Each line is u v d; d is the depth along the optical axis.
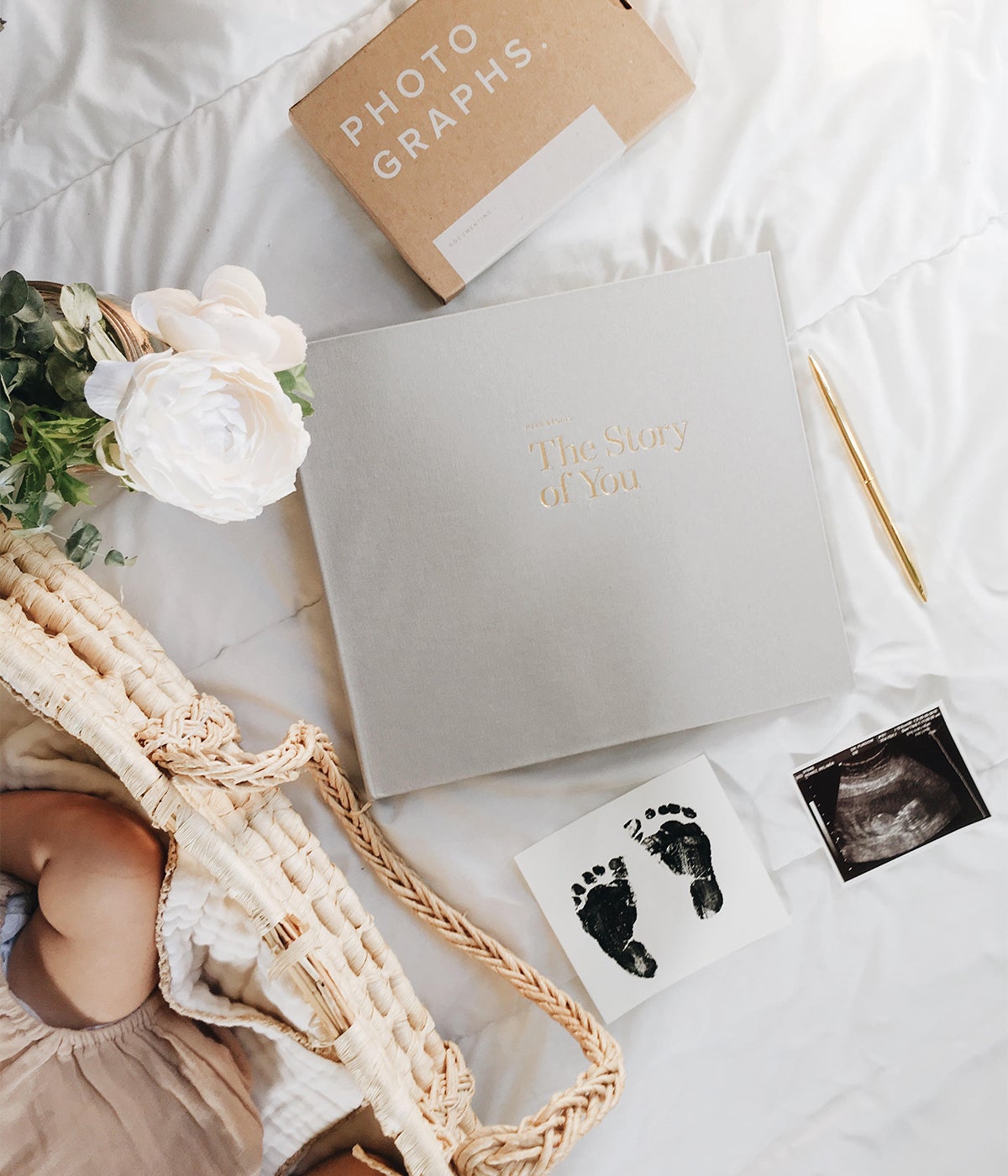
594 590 0.72
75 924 0.66
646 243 0.77
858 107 0.76
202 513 0.50
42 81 0.72
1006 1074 0.79
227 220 0.74
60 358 0.54
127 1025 0.68
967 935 0.79
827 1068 0.79
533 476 0.72
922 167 0.77
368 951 0.68
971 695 0.78
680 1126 0.78
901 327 0.77
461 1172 0.63
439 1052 0.69
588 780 0.77
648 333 0.72
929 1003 0.79
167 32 0.71
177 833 0.57
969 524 0.78
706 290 0.72
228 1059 0.70
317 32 0.74
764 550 0.73
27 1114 0.62
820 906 0.78
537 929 0.77
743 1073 0.78
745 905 0.77
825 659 0.74
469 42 0.70
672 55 0.74
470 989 0.77
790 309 0.77
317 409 0.70
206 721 0.63
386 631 0.71
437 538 0.71
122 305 0.67
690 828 0.77
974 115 0.77
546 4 0.70
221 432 0.48
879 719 0.78
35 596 0.63
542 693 0.72
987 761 0.79
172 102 0.73
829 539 0.78
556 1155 0.61
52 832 0.68
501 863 0.77
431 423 0.71
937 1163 0.79
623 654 0.72
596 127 0.71
